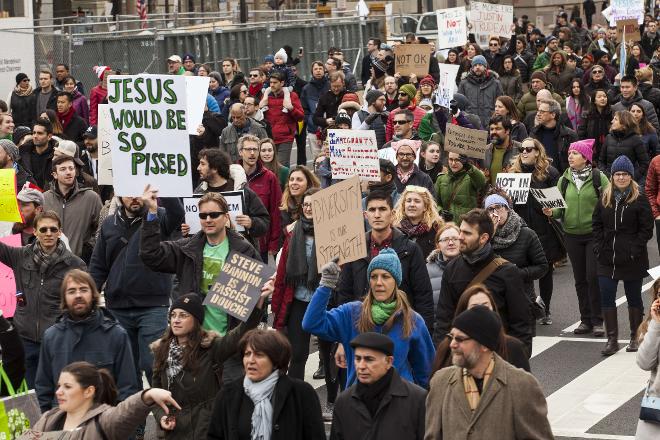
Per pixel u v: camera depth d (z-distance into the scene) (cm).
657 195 2953
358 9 7381
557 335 2733
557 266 3453
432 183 2709
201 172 2384
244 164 2705
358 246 1734
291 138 4212
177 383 1666
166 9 9406
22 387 1608
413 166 2695
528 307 1839
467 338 1320
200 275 1941
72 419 1458
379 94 3650
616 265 2545
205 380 1666
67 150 2912
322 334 1655
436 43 7856
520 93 5003
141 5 6988
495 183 2925
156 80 1975
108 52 5384
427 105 3662
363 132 2508
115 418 1445
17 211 2189
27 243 2330
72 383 1451
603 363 2495
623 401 2238
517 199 2786
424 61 4662
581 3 12988
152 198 1966
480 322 1320
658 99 4422
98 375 1466
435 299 2088
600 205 2561
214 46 5850
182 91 1972
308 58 6562
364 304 1650
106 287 2077
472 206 2712
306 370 2488
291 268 2111
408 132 3175
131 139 1988
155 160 1986
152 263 1942
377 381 1419
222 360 1680
